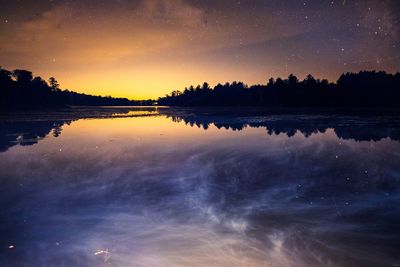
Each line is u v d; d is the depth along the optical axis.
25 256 5.48
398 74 75.12
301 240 5.84
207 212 7.54
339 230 6.27
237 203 8.16
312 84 85.31
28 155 15.63
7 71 66.69
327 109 65.88
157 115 54.75
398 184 9.66
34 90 71.00
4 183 10.54
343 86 79.31
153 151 16.78
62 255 5.49
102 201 8.58
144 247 5.74
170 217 7.25
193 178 11.04
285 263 5.04
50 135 23.78
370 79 77.44
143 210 7.79
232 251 5.50
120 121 39.34
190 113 61.91
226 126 30.94
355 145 17.42
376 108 65.94
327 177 10.73
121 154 15.94
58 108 73.81
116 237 6.22
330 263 5.02
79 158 14.91
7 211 7.84
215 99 108.50
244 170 12.13
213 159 14.48
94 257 5.42
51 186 10.18
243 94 103.19
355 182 10.02
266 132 24.89
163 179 10.95
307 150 16.36
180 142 20.05
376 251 5.36
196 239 6.04
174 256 5.40
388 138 19.75
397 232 6.13
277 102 89.56
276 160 13.97
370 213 7.22
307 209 7.55
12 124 33.09
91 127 30.58
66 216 7.45
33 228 6.75
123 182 10.61
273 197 8.62
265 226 6.57
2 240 6.16
